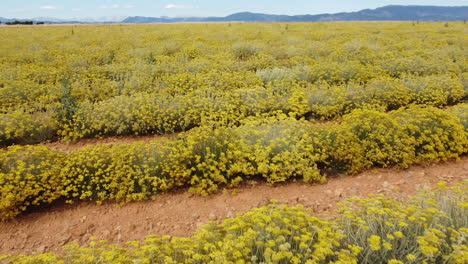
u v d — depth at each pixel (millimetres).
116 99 7461
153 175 4652
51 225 4051
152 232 3910
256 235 2562
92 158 4613
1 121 6211
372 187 4602
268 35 22516
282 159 4820
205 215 4180
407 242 2711
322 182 4773
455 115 6152
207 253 2715
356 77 9719
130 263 2561
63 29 30031
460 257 2271
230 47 16250
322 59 12844
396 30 24906
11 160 4578
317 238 2768
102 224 4066
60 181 4438
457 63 11578
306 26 30219
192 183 4594
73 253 2766
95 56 13281
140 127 6664
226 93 7902
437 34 21438
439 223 2930
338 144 5176
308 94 8078
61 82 9094
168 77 9523
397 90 8086
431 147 5008
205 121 6461
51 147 6281
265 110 7477
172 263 2467
